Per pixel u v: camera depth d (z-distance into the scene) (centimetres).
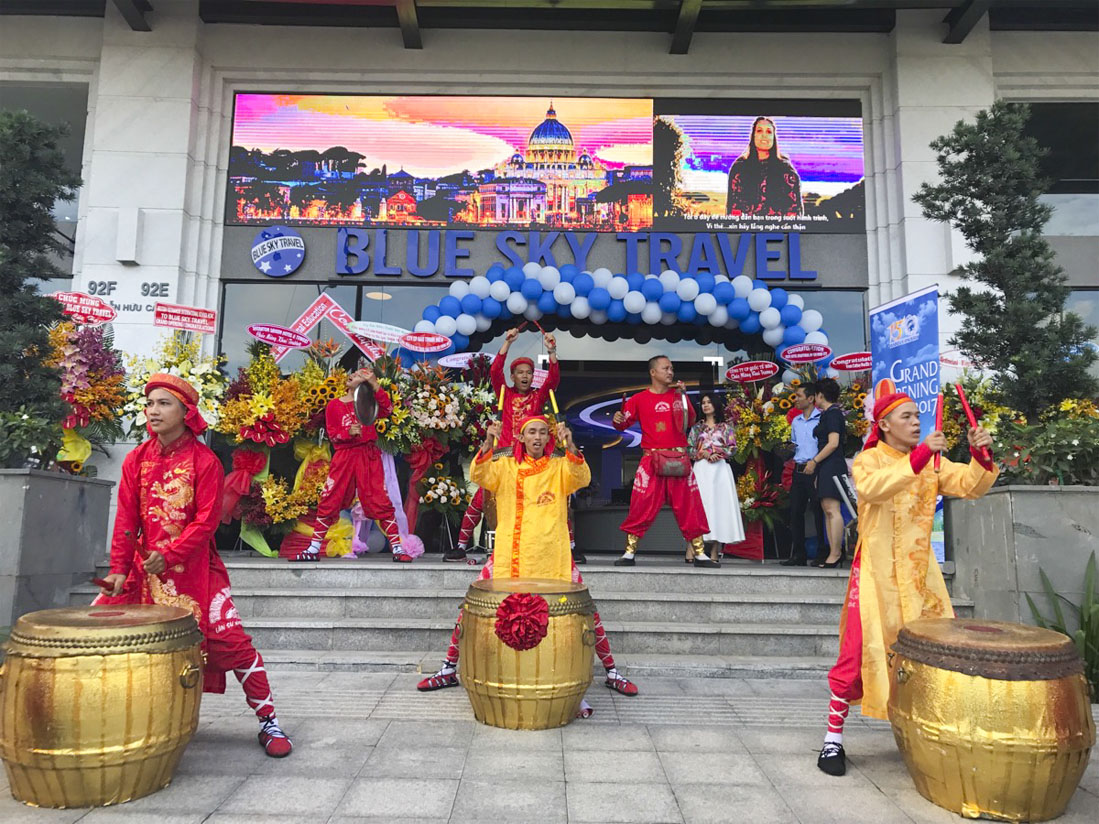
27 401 611
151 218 861
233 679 498
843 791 327
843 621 368
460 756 362
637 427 896
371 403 696
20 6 900
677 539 876
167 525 355
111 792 298
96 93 905
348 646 561
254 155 910
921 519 365
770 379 870
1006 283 637
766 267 899
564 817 296
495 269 854
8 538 544
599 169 916
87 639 293
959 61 892
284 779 331
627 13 916
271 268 891
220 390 745
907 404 368
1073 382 610
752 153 920
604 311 845
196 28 895
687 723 422
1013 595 546
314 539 688
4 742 292
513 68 913
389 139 916
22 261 599
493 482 466
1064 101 931
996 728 289
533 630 386
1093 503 540
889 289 888
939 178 869
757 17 915
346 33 919
